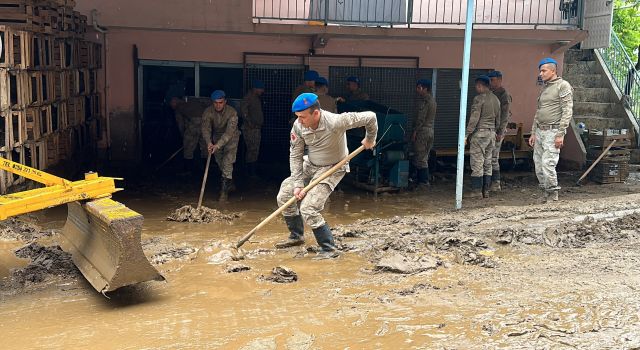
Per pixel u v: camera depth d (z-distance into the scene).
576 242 6.84
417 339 4.25
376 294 5.19
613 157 11.67
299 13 13.03
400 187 10.93
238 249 6.55
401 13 13.26
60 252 6.30
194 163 12.74
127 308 5.05
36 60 8.82
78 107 11.21
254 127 11.93
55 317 4.89
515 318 4.54
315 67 13.34
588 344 4.09
